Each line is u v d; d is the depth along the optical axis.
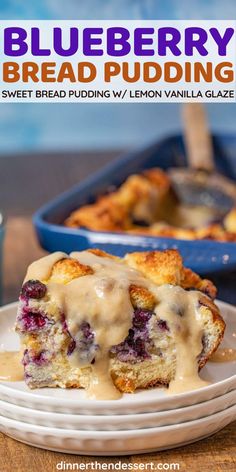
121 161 0.85
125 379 0.45
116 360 0.45
